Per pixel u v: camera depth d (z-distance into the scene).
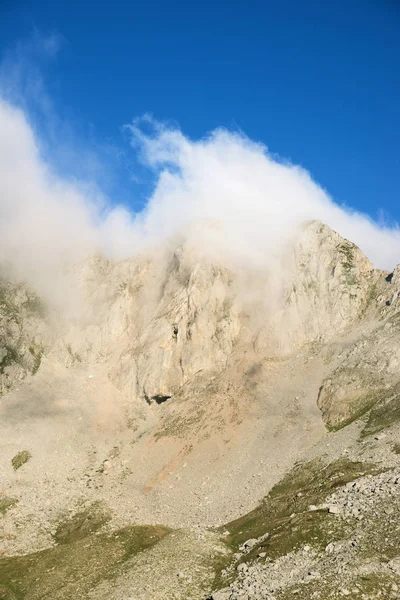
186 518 96.06
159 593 64.12
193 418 138.88
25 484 118.94
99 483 120.62
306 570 56.34
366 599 45.88
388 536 56.31
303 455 105.69
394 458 85.44
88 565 80.81
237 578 63.09
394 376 118.69
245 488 101.31
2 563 88.62
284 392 135.75
